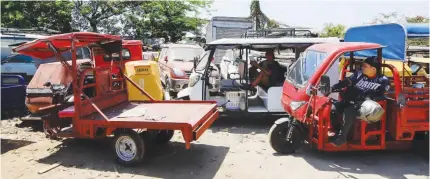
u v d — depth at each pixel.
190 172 5.48
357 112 5.41
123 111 6.46
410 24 6.11
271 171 5.50
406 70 6.88
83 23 24.44
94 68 6.27
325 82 5.29
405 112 5.47
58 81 6.68
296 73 6.36
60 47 6.44
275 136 6.14
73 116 5.83
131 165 5.68
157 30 25.92
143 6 25.00
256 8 23.70
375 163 5.81
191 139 5.21
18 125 8.20
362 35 7.01
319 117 5.58
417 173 5.39
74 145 6.83
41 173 5.46
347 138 5.75
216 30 17.84
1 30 11.15
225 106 8.01
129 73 8.39
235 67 9.06
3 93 8.28
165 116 5.93
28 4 22.16
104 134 5.76
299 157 6.08
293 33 9.48
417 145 6.06
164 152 6.41
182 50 14.22
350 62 6.42
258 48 8.47
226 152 6.40
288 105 6.15
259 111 7.97
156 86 8.56
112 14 24.64
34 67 10.05
